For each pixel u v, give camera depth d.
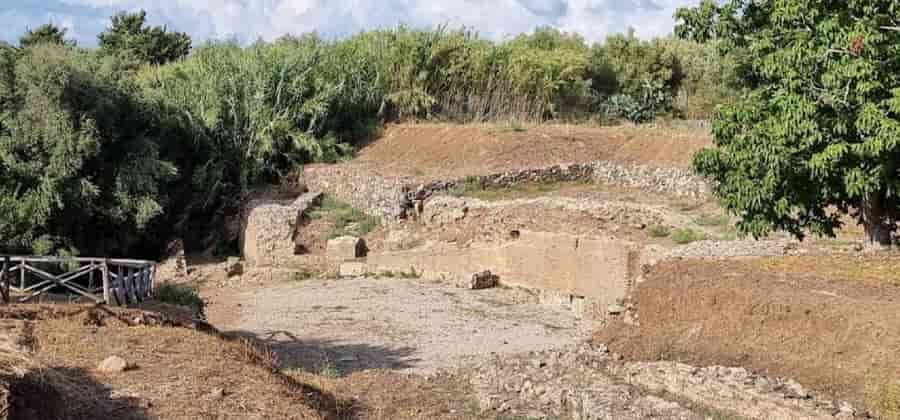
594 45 47.56
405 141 36.94
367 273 27.53
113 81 30.69
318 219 31.45
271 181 36.09
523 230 24.62
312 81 37.91
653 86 44.00
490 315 21.12
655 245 20.64
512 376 13.29
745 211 14.28
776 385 10.87
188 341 11.88
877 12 12.54
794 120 12.45
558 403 12.04
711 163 14.10
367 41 41.12
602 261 21.48
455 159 33.53
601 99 43.31
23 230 25.88
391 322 20.44
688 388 11.45
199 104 35.06
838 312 11.28
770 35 13.32
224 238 33.31
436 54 40.03
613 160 32.12
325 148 36.75
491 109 40.12
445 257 26.36
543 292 22.92
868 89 11.83
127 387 9.78
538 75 40.38
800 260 14.38
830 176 12.97
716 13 14.31
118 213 29.00
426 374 14.70
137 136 30.88
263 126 35.72
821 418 9.77
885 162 12.27
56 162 27.11
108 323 12.45
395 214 29.66
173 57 60.44
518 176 30.91
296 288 25.88
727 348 12.31
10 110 27.45
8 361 9.05
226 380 10.47
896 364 10.20
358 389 13.30
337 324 20.34
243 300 24.14
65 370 9.98
